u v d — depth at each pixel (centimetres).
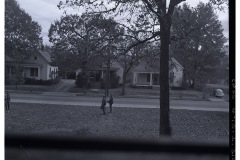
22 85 3791
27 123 1427
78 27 1236
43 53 4591
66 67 2997
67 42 2677
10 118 1545
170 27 1141
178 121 1669
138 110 2075
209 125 1538
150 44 1309
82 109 2052
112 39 1148
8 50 3609
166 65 1119
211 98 3164
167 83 1123
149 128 1445
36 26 3906
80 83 3922
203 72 3844
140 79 4481
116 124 1527
